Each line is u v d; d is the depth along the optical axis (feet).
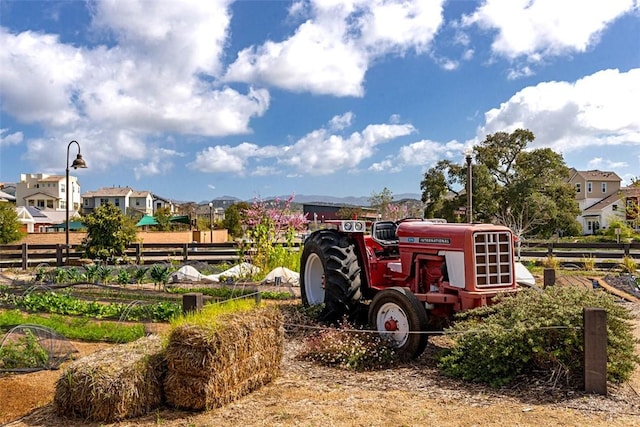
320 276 28.96
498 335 17.39
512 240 21.25
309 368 19.61
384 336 20.98
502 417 14.39
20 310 33.12
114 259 61.00
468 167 42.68
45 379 18.61
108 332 25.54
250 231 49.16
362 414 14.71
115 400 14.55
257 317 17.29
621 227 81.87
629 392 16.30
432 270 22.33
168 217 140.46
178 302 32.94
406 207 79.82
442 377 18.17
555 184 109.40
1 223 79.05
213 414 14.97
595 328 16.08
